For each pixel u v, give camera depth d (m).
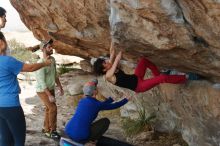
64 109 9.33
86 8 5.44
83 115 5.48
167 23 4.19
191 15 4.00
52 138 7.03
